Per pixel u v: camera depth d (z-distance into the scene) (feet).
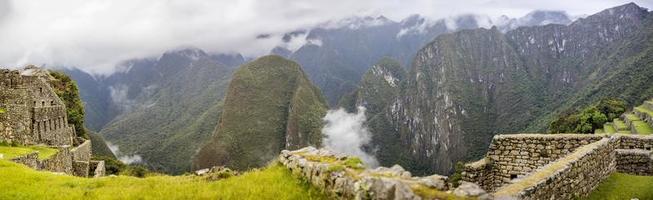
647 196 49.98
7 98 137.80
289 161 58.13
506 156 66.90
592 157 53.26
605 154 58.85
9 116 137.08
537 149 64.80
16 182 61.77
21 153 107.96
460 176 65.82
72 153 149.38
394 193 31.30
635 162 64.90
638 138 68.64
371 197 33.55
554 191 41.55
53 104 168.35
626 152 65.67
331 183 41.86
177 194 49.52
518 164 65.82
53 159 118.32
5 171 68.95
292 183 50.19
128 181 66.44
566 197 44.65
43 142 149.59
